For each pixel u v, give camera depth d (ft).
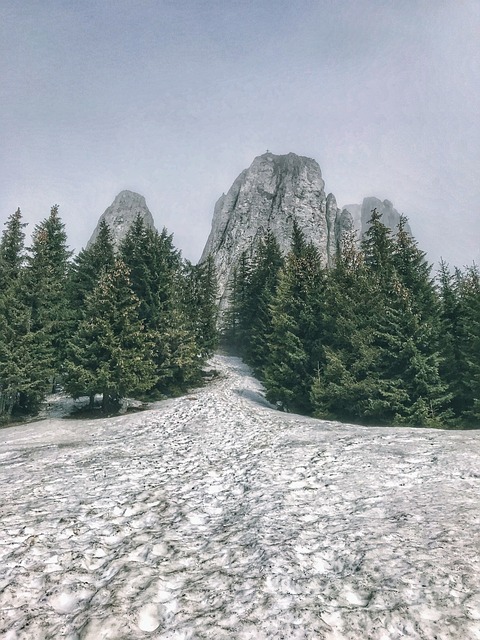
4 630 13.60
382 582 15.66
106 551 19.83
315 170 438.81
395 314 79.00
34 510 25.03
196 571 17.58
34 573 17.33
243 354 162.91
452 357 80.94
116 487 30.37
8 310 80.33
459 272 98.02
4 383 77.92
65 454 42.91
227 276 352.69
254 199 416.26
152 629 13.55
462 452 36.06
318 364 81.87
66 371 84.02
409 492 26.99
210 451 44.34
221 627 13.28
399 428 52.85
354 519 22.77
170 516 24.70
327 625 13.14
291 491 28.66
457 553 17.57
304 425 59.16
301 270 92.02
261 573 16.88
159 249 109.19
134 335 79.82
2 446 51.75
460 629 12.71
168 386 100.78
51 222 114.52
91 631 13.12
